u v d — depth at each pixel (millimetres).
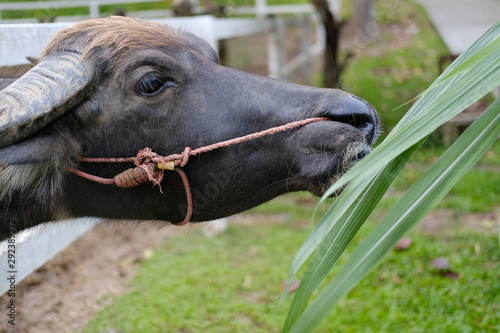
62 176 2191
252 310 3910
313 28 14711
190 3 7441
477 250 4289
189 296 4168
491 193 5559
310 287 1515
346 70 9742
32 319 3867
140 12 9070
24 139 2021
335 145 2211
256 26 7938
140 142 2256
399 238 1379
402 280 3988
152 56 2189
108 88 2191
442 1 14336
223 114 2307
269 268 4512
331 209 1498
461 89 1341
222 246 5105
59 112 2047
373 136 2342
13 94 1975
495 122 1380
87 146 2242
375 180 1537
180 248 5105
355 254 1431
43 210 2229
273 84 2412
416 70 9781
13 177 1989
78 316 3941
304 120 2293
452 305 3508
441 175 1395
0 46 2639
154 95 2201
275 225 5527
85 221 2621
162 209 2479
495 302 3488
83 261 4883
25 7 6855
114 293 4293
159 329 3756
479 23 11898
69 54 2176
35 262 2957
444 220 5105
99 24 2314
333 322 3572
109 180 2266
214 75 2354
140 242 5305
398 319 3461
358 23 11875
